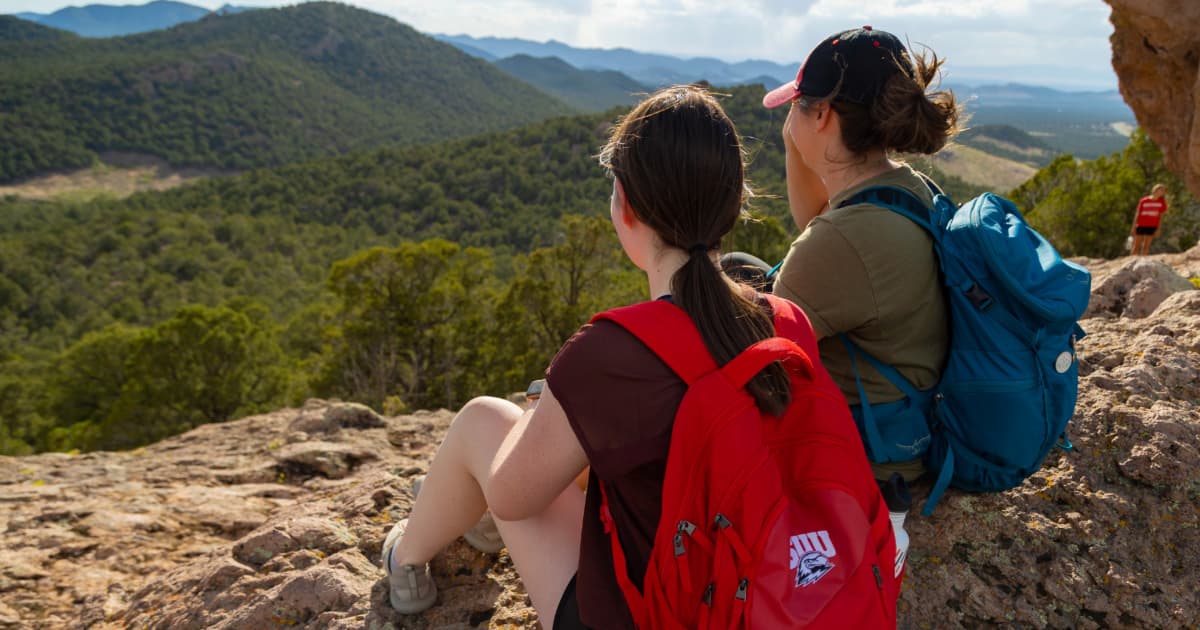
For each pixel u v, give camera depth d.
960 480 1.65
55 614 2.43
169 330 23.14
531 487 1.03
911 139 1.43
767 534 0.87
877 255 1.34
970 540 1.73
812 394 0.99
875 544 0.99
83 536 2.94
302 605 1.83
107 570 2.72
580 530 1.27
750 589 0.86
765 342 0.95
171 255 101.31
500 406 1.35
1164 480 1.79
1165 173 15.68
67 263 98.25
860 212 1.38
